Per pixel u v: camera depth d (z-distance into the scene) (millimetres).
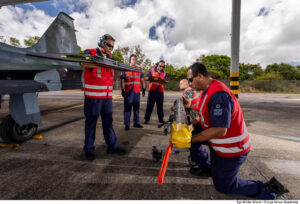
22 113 2074
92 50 1839
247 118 4688
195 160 1526
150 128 3418
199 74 1168
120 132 3109
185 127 1108
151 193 1292
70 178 1487
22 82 1914
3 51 1885
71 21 4129
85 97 1869
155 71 3781
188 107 2203
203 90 1238
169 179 1506
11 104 1963
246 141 1111
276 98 12102
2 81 1681
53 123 3686
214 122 1024
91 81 1803
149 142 2559
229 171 1140
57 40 3660
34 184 1382
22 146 2262
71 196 1234
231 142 1077
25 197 1212
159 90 3689
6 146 2225
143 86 3734
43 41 3240
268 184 1146
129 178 1509
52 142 2457
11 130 2129
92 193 1277
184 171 1662
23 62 2080
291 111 5906
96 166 1733
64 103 7348
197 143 1438
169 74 30141
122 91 3201
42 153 2045
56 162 1806
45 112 5047
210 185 1425
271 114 5316
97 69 1793
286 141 2643
